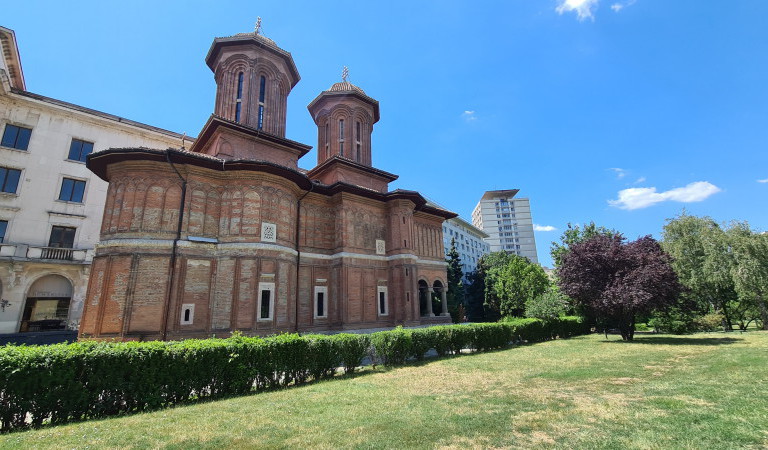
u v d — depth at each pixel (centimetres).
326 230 2620
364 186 3120
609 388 967
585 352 1739
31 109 3088
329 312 2475
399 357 1500
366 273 2623
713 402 789
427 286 3105
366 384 1102
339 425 704
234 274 1939
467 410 789
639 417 702
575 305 2848
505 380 1117
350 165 2998
